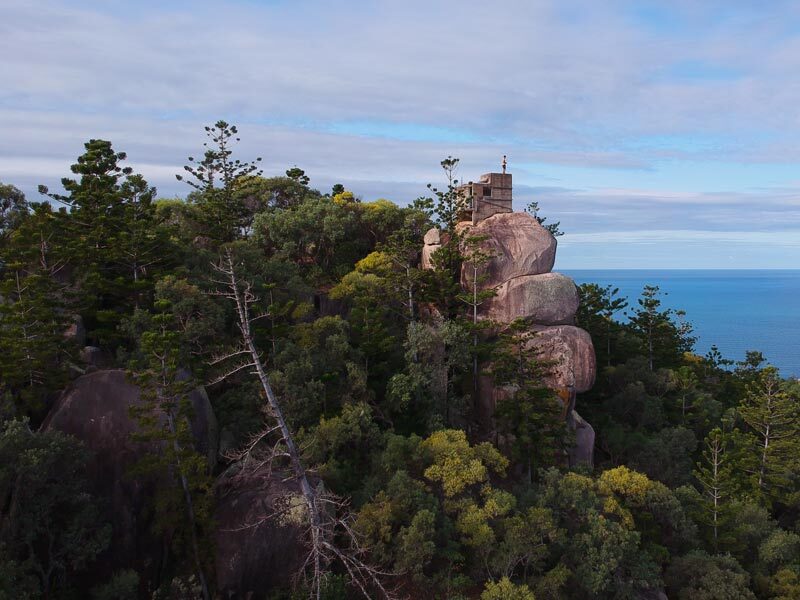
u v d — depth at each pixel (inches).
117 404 1152.2
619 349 2447.1
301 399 1343.5
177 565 1102.4
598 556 1151.6
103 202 1544.0
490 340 1827.0
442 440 1321.4
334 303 1953.7
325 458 1323.8
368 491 1221.7
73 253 1396.4
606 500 1318.9
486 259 1806.1
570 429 1695.4
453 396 1700.3
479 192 2105.1
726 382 2714.1
